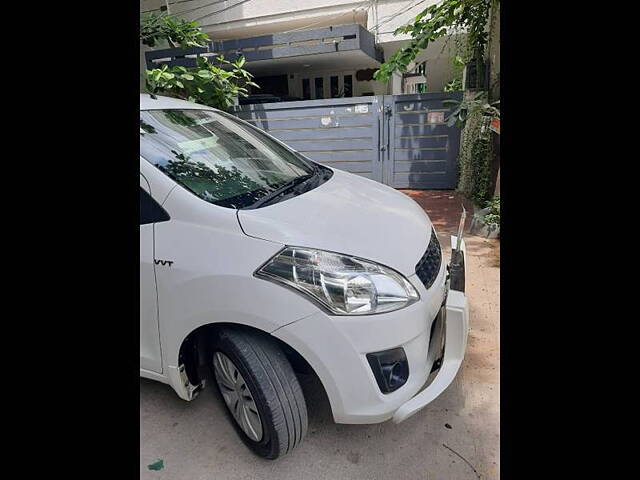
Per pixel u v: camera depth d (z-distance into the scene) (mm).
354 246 1796
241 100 8891
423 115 6809
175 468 1929
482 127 5527
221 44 8383
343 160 7332
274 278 1677
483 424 2121
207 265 1761
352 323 1635
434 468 1882
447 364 1806
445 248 4395
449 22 5727
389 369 1690
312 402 2268
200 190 1992
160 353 1954
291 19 8719
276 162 2629
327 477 1854
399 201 2496
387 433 2078
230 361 1851
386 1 8156
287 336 1652
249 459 1964
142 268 1891
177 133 2324
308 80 10586
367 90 10180
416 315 1751
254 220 1824
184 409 2299
